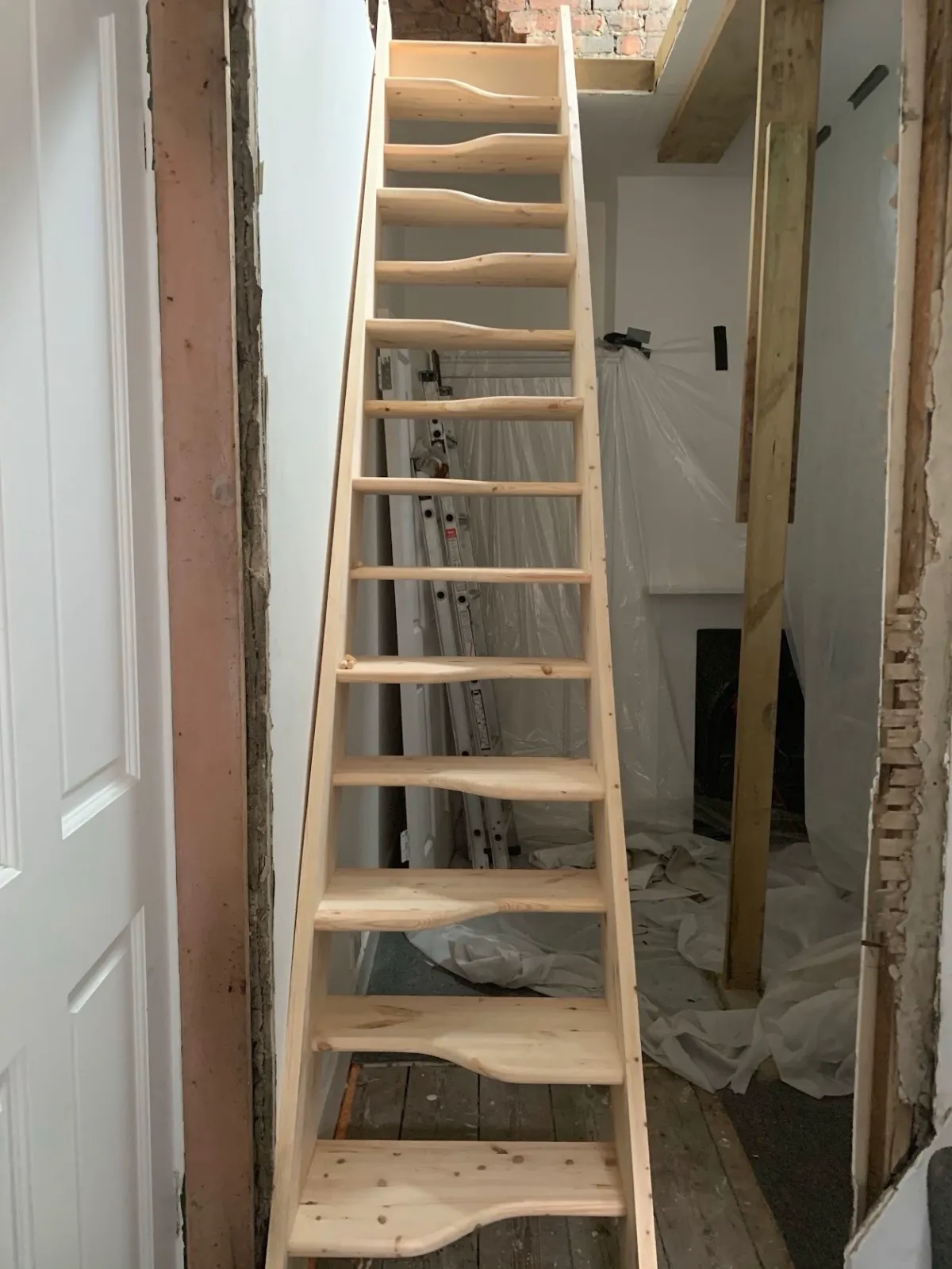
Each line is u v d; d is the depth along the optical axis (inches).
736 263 150.2
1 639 36.3
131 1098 49.1
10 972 36.9
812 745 138.6
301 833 68.7
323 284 76.4
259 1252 57.6
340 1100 88.4
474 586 135.9
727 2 99.3
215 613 51.2
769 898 125.0
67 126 40.5
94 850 44.1
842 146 133.1
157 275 48.8
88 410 43.0
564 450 147.5
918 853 62.2
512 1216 60.9
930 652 61.1
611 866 67.9
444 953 111.7
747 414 106.9
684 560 149.3
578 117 108.3
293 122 64.9
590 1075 62.9
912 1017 63.0
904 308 60.3
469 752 134.6
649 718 151.2
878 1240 60.4
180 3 46.8
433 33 147.0
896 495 61.3
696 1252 71.4
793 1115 87.0
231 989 53.8
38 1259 39.3
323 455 76.4
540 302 150.6
